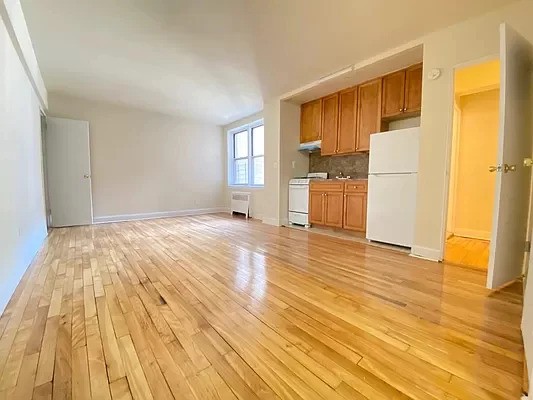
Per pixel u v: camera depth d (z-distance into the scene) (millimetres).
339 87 4086
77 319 1573
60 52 3078
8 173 2027
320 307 1715
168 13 2340
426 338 1370
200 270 2436
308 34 2660
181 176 6348
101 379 1089
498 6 2184
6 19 1959
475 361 1188
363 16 2355
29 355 1242
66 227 4676
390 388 1036
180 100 4941
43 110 4297
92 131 5086
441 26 2508
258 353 1257
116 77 3846
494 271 1930
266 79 3893
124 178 5520
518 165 2020
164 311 1669
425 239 2787
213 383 1067
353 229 3863
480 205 3754
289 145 4887
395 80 3461
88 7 2264
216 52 3064
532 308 1113
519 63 1911
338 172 4680
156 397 996
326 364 1177
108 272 2387
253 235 4020
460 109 3855
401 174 3045
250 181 6289
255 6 2236
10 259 1949
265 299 1835
